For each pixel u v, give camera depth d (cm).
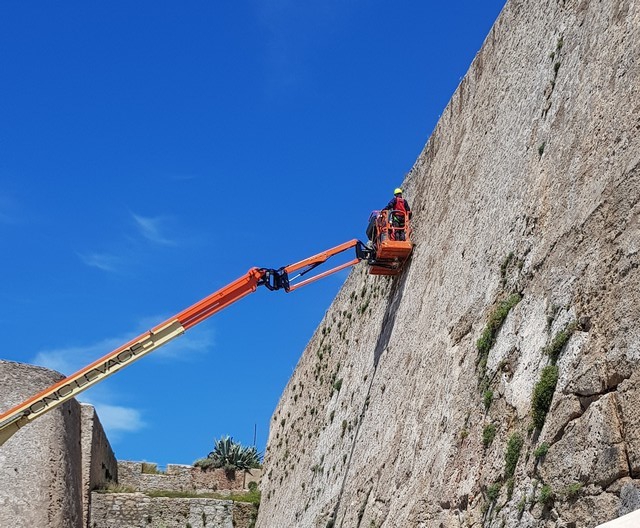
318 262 2606
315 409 3331
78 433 3812
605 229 1292
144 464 4622
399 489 1955
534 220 1570
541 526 1272
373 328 2711
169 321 2533
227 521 3950
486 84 2044
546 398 1332
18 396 3444
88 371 2502
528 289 1532
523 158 1695
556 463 1268
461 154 2138
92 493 3847
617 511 1111
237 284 2562
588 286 1301
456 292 1916
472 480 1555
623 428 1143
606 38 1439
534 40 1786
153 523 3878
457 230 2034
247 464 4669
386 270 2514
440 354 1919
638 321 1156
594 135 1399
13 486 3312
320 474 2931
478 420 1603
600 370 1212
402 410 2109
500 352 1577
